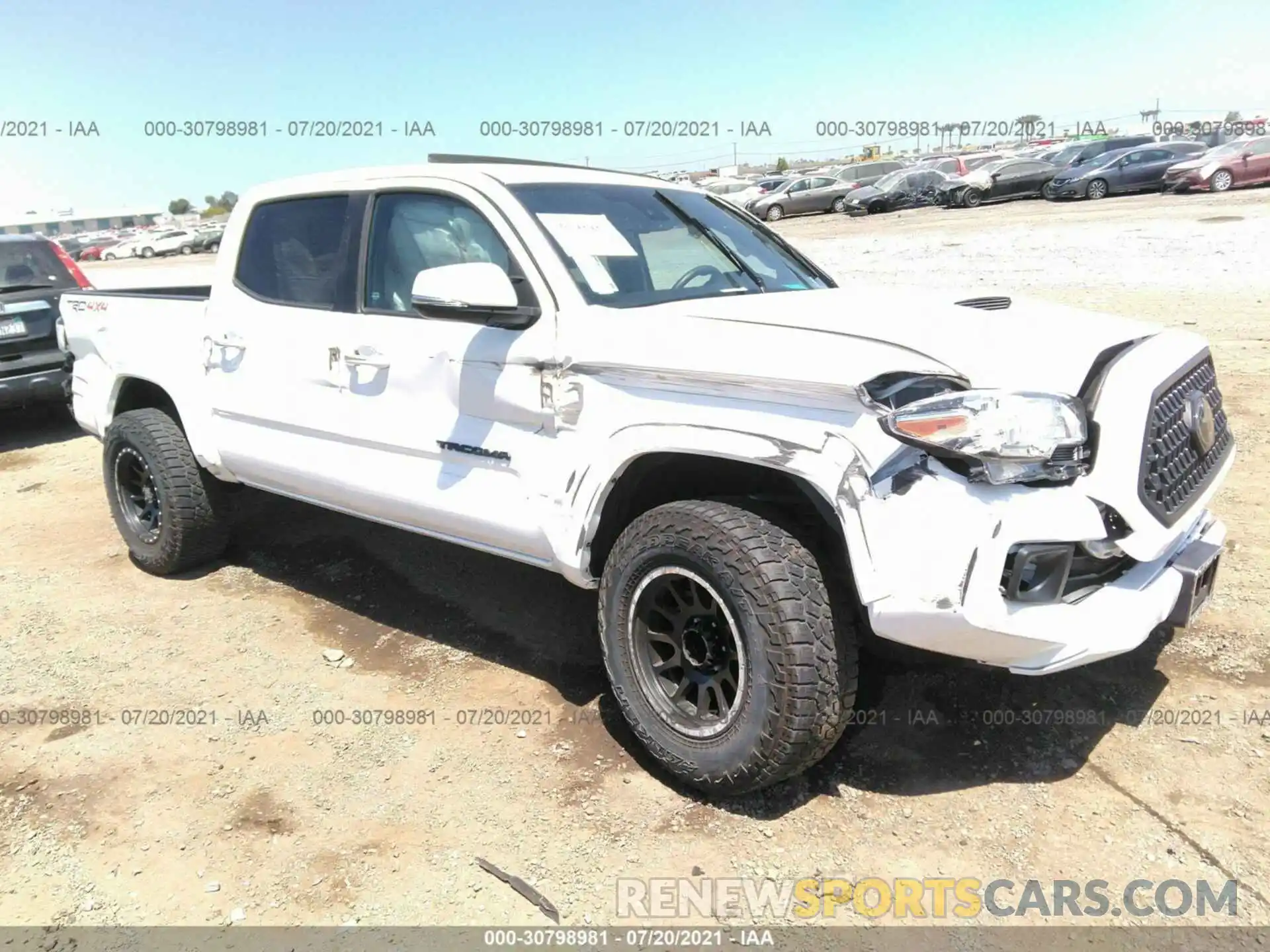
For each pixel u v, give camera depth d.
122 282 20.25
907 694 3.40
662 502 3.22
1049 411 2.43
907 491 2.44
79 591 4.75
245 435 4.24
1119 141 28.59
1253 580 3.98
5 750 3.34
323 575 4.79
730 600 2.69
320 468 3.91
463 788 3.04
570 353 3.04
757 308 3.13
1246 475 5.10
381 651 3.98
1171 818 2.72
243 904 2.58
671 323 2.93
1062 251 14.36
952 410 2.39
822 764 3.06
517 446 3.22
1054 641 2.47
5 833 2.90
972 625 2.39
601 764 3.14
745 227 4.19
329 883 2.65
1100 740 3.08
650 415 2.85
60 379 7.73
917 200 31.48
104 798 3.06
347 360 3.72
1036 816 2.77
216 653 4.02
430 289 3.00
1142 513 2.56
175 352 4.55
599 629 3.11
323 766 3.19
